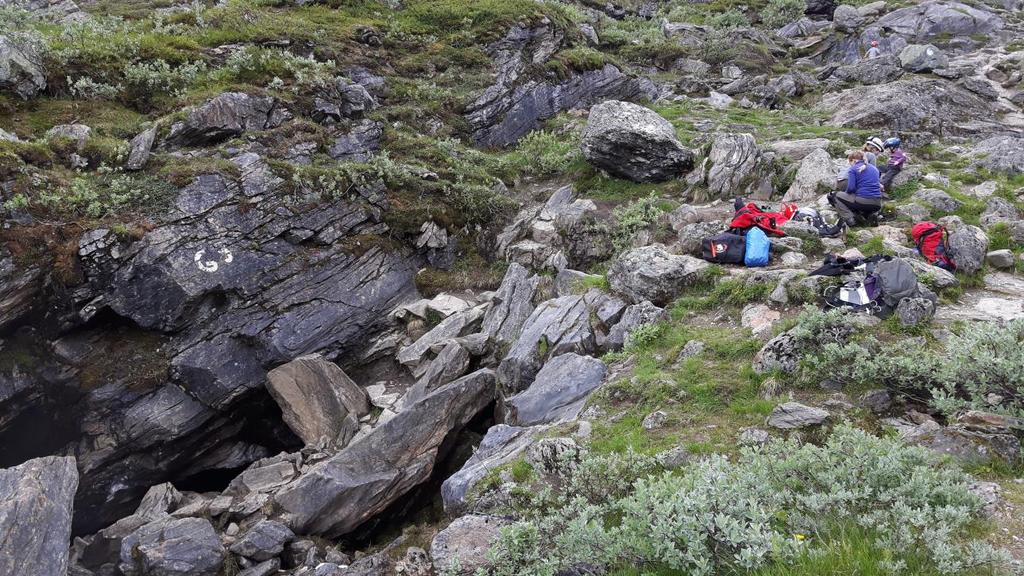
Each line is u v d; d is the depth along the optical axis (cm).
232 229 1124
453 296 1283
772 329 834
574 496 620
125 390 1012
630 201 1416
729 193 1355
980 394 591
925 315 776
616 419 761
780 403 700
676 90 2234
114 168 1145
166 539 729
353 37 1878
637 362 878
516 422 870
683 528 437
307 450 965
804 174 1291
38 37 1410
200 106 1311
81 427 1023
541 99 1947
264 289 1132
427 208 1355
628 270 1054
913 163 1405
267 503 826
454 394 923
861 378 691
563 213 1359
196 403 1052
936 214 1122
